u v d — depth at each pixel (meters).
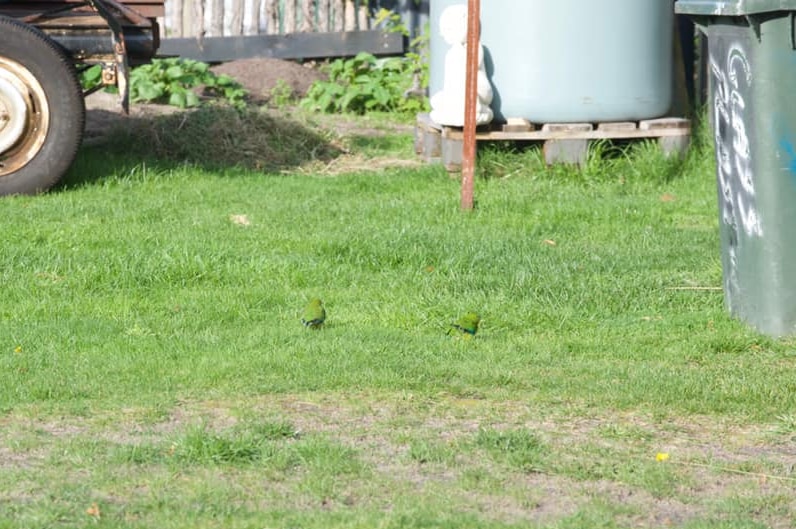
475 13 19.91
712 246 18.19
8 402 11.10
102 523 8.45
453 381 11.95
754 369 12.62
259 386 11.62
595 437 10.54
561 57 22.91
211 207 20.52
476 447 10.10
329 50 36.97
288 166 24.86
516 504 9.01
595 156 23.03
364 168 24.92
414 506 8.88
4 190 20.77
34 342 13.22
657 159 23.02
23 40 20.53
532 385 11.88
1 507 8.76
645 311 15.08
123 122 25.92
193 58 36.34
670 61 23.89
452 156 23.05
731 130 13.88
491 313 14.60
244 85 34.28
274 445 9.96
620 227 19.62
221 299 15.17
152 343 13.26
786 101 13.07
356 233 18.41
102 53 21.61
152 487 9.14
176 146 24.78
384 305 14.97
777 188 13.30
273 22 36.72
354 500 9.03
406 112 32.53
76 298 15.16
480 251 17.47
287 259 16.80
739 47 13.41
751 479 9.67
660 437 10.59
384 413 11.01
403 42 37.44
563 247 18.12
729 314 14.54
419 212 20.20
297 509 8.83
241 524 8.52
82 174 22.30
